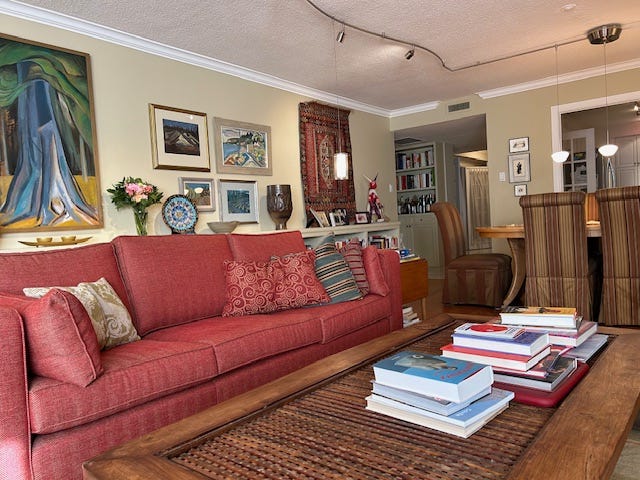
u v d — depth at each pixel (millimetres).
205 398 1913
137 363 1704
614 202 3273
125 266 2424
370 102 5445
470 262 4730
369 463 882
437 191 7375
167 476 856
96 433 1545
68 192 2850
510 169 5207
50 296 1495
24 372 1403
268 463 900
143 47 3287
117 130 3131
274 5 2838
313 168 4730
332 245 3154
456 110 5535
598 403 1071
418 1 2904
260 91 4219
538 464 812
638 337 1675
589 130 5812
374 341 1798
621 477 1477
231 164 3912
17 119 2645
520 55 4051
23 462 1385
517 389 1206
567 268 3441
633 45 3932
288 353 2342
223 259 2846
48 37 2803
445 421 1001
